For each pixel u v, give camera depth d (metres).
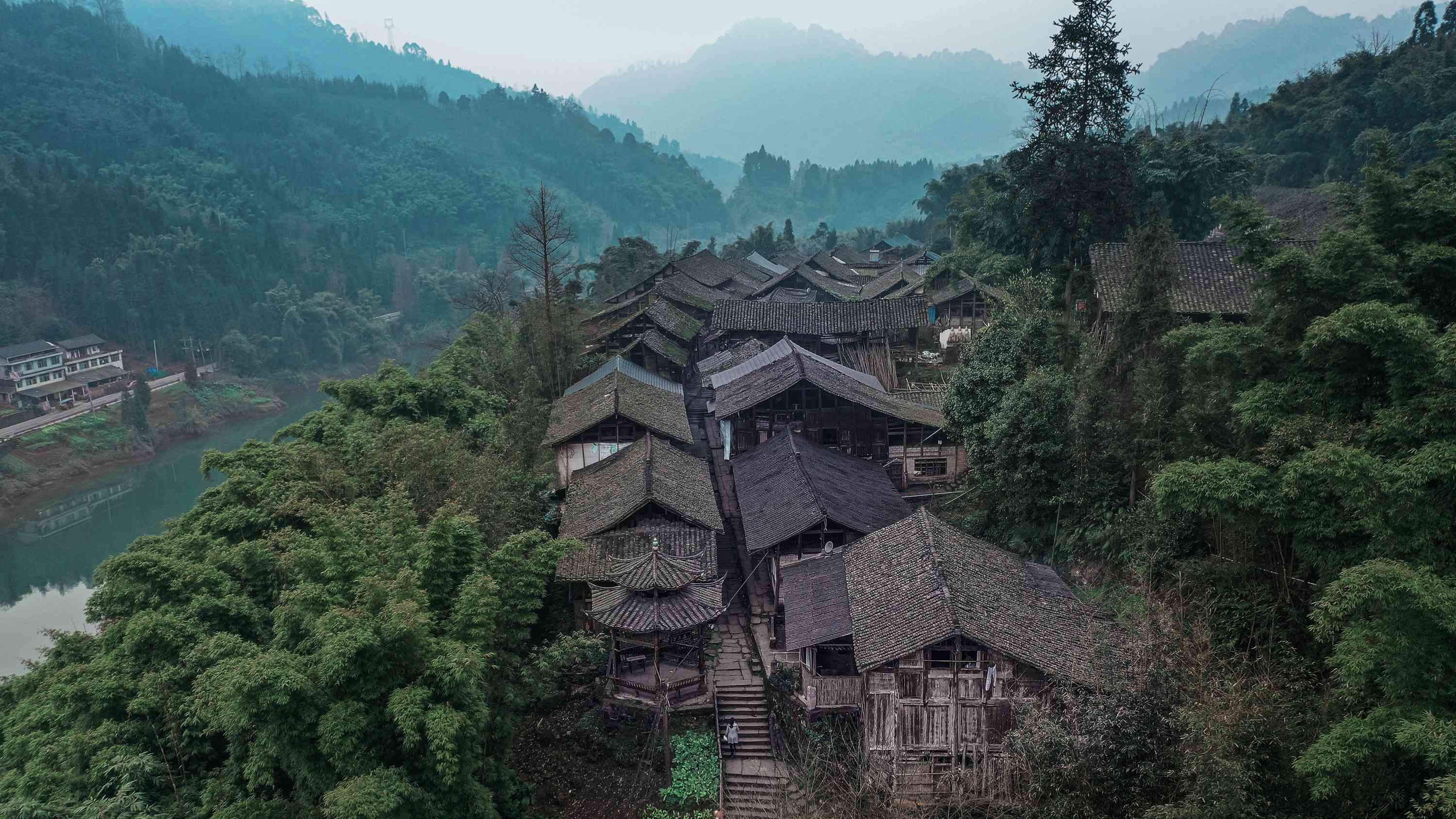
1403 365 18.30
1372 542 17.58
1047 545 28.86
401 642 18.38
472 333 61.50
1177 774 17.42
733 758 25.47
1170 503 20.41
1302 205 64.06
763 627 31.45
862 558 27.52
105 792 18.84
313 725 17.84
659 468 34.34
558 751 25.62
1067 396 28.42
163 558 23.98
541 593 23.16
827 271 85.44
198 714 19.19
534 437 42.25
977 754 22.44
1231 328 22.98
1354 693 16.30
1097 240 43.19
